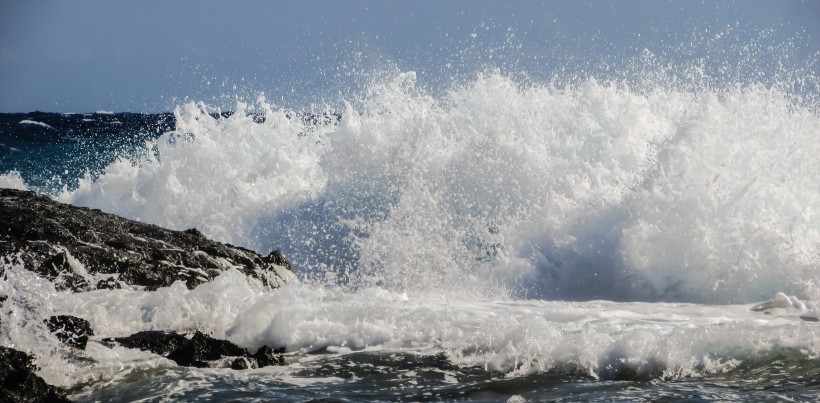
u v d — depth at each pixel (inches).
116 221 1417.3
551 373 951.0
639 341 976.9
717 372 936.3
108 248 1278.3
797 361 940.6
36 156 3769.7
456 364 986.1
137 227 1422.2
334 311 1138.7
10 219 1266.0
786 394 858.8
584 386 906.1
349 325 1099.9
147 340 1021.8
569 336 1006.4
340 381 932.0
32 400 815.1
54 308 1056.8
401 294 1408.7
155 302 1125.1
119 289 1181.7
